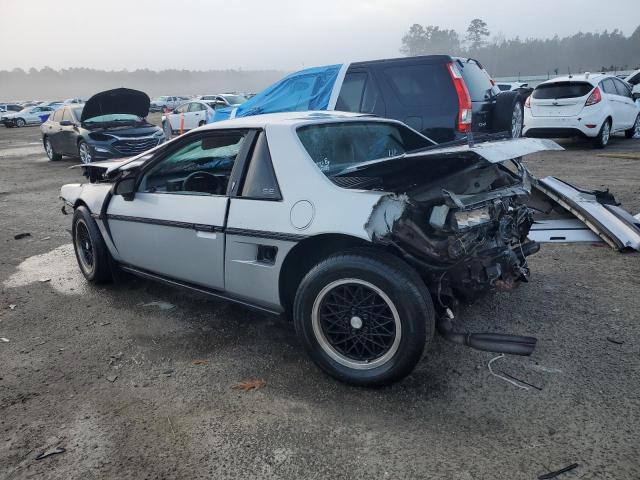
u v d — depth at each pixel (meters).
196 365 3.33
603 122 11.93
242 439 2.59
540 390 2.88
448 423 2.64
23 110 40.78
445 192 2.83
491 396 2.85
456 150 2.81
